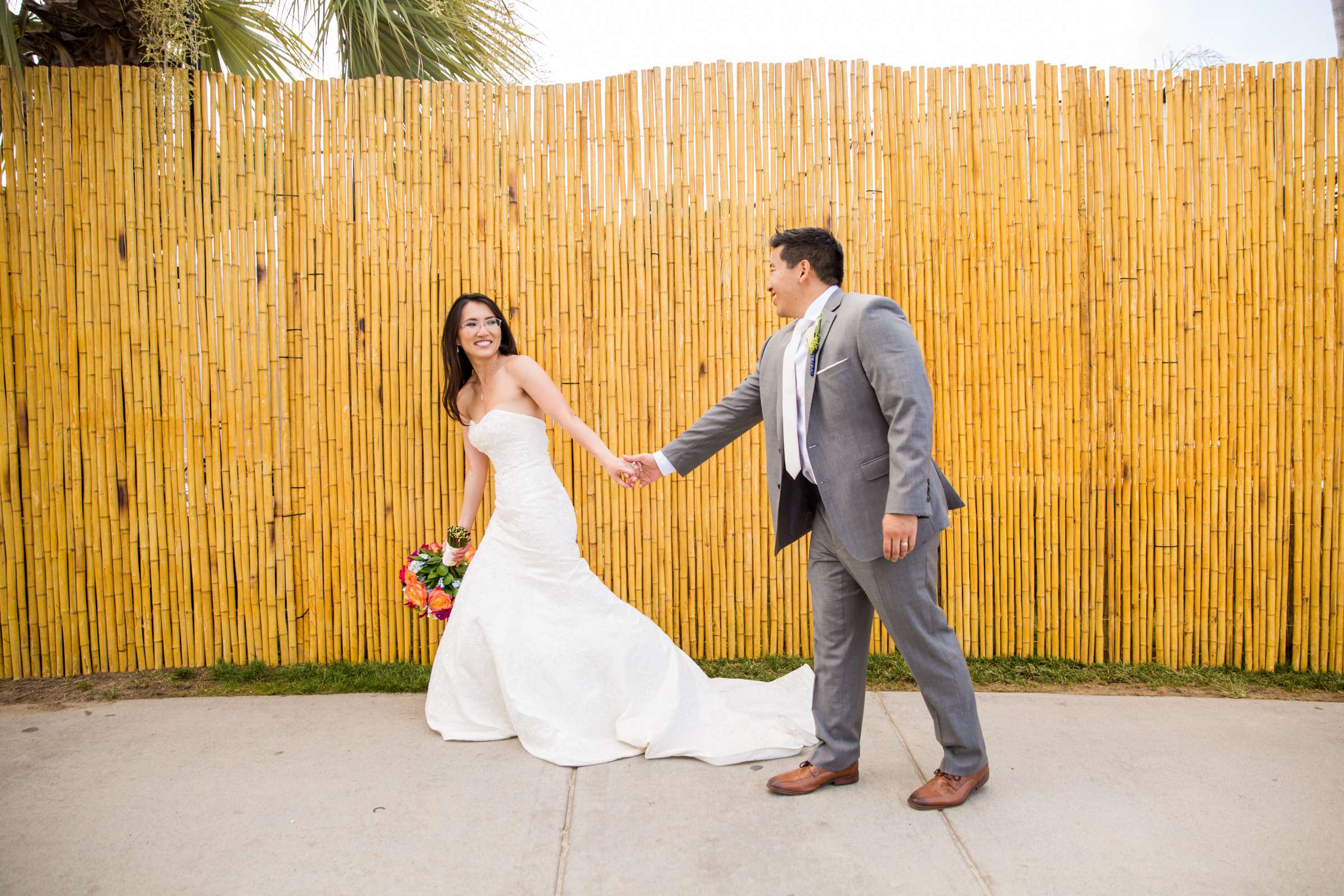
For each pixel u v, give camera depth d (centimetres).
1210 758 282
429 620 376
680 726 295
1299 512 368
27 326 354
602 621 315
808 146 370
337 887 211
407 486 372
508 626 306
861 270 372
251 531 369
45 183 352
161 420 363
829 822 241
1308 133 362
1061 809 247
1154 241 369
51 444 357
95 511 361
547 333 371
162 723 315
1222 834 233
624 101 369
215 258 361
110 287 357
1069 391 371
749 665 373
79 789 262
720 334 372
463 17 407
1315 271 364
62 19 365
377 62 411
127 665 367
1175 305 369
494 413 319
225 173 359
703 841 231
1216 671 370
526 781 268
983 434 374
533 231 370
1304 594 370
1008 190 370
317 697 344
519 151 369
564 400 333
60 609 361
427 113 366
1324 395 365
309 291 366
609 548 376
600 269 371
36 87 350
